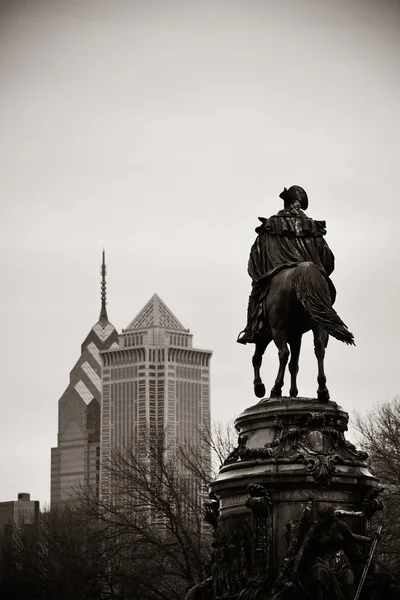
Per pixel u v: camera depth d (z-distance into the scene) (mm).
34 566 131125
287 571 52375
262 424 56531
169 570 128500
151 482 124312
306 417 55594
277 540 54031
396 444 116000
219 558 56312
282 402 56344
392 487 115375
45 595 129000
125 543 118875
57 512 161875
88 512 124812
